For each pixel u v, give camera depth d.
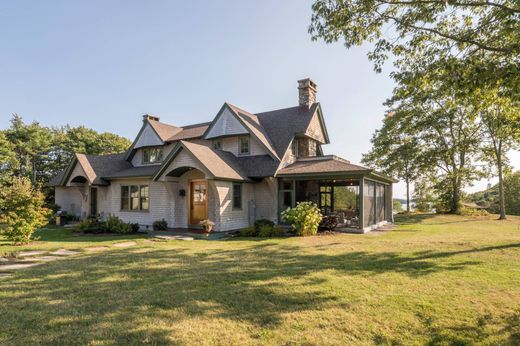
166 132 21.05
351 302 4.98
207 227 13.91
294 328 4.05
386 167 32.28
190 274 6.80
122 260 8.38
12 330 4.00
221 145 18.78
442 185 30.50
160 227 15.80
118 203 18.55
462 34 7.54
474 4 6.64
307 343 3.65
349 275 6.64
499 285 5.87
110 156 21.34
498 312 4.55
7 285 6.02
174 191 16.34
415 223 21.30
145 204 17.50
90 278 6.52
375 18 7.96
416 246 10.42
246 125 17.41
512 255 8.74
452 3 6.77
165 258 8.66
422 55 7.91
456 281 6.14
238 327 4.09
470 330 3.99
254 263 7.91
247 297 5.25
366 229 15.40
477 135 27.45
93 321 4.28
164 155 20.33
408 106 28.92
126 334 3.87
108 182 19.09
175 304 4.93
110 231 15.47
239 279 6.36
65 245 11.17
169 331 3.95
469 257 8.50
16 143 31.45
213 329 4.02
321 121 21.02
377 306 4.81
